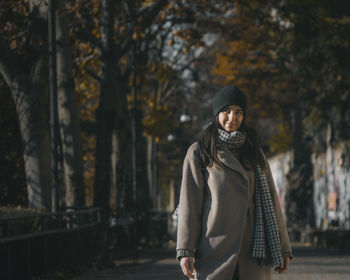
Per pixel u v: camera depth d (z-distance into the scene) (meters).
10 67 15.05
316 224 33.72
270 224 4.21
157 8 19.17
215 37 33.16
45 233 11.00
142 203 30.95
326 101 26.22
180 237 4.19
